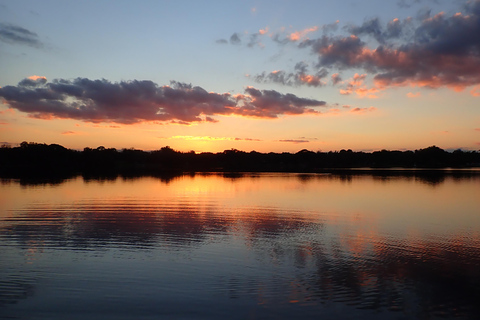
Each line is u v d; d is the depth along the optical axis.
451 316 10.76
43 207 30.09
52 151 109.88
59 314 10.64
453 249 17.64
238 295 12.03
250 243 18.62
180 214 27.22
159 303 11.40
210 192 44.09
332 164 142.12
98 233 20.59
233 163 142.00
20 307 11.05
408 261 15.69
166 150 138.00
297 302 11.56
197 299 11.72
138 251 17.02
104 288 12.53
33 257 15.93
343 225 23.34
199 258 15.99
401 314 10.84
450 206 31.98
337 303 11.49
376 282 13.26
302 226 22.94
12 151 104.75
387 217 26.34
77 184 54.09
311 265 15.14
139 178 72.44
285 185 55.41
